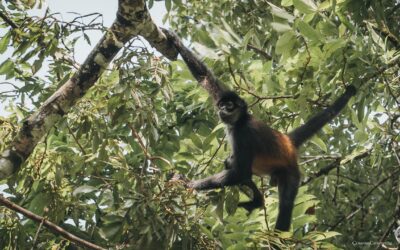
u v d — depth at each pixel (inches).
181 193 385.4
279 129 550.3
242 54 450.0
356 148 586.6
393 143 538.3
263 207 438.9
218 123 534.0
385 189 667.4
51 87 486.0
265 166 500.7
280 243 359.9
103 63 407.8
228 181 437.1
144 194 388.5
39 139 399.9
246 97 496.7
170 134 521.7
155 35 440.8
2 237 424.2
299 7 438.3
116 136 466.3
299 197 497.4
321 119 502.0
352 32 438.9
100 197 412.5
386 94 463.2
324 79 449.7
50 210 428.8
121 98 394.3
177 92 566.9
